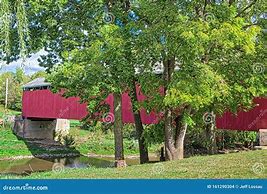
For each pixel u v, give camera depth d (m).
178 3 14.79
